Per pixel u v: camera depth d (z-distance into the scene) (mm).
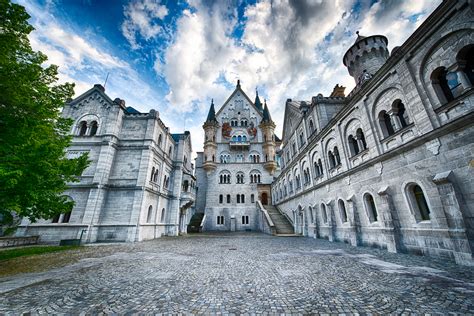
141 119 25438
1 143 7934
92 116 24359
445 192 8336
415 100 10109
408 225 10516
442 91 9273
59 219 20078
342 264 8797
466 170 7910
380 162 12398
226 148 45406
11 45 8523
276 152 52250
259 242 18328
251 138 46656
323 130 19078
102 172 21562
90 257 11570
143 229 22078
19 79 8508
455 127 8242
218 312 4508
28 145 8234
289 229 27922
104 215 21250
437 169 9000
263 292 5723
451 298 4852
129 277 7332
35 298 5316
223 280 6902
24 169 7852
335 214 17391
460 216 7832
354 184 14867
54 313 4441
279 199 36219
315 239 19656
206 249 14523
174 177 31375
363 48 21781
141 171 22875
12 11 8438
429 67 9586
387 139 11969
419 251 9867
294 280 6750
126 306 4836
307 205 23656
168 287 6219
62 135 11508
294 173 28453
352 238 14531
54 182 9867
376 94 12844
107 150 22391
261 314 4398
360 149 14461
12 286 6309
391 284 5996
